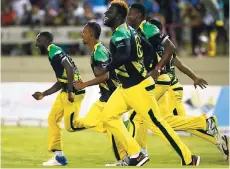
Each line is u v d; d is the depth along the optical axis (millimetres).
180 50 57469
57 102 28688
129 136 25453
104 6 61969
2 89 47875
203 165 26422
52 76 58906
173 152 33938
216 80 56750
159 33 25938
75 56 57781
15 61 59062
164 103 28766
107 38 58031
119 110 25344
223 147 29094
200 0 57531
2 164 29047
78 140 39125
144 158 25516
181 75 55719
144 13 26391
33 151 34125
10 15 60219
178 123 28703
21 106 47562
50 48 28234
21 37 59844
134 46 24609
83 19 59031
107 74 26109
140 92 24938
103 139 39656
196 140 39781
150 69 26734
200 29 57562
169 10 57406
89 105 45531
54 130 28859
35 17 59625
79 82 26047
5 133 42250
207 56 56781
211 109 44000
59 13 59781
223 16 57938
